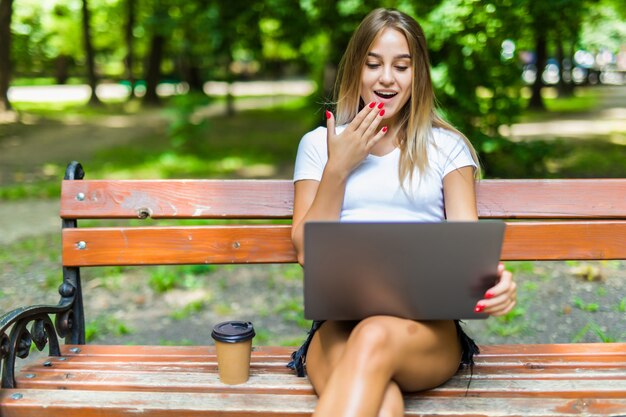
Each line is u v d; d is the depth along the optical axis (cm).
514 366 235
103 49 3209
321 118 1210
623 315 406
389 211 229
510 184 263
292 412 207
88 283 494
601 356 243
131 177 934
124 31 2662
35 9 2691
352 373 185
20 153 1198
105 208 267
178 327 413
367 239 186
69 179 271
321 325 221
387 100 232
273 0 962
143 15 2491
